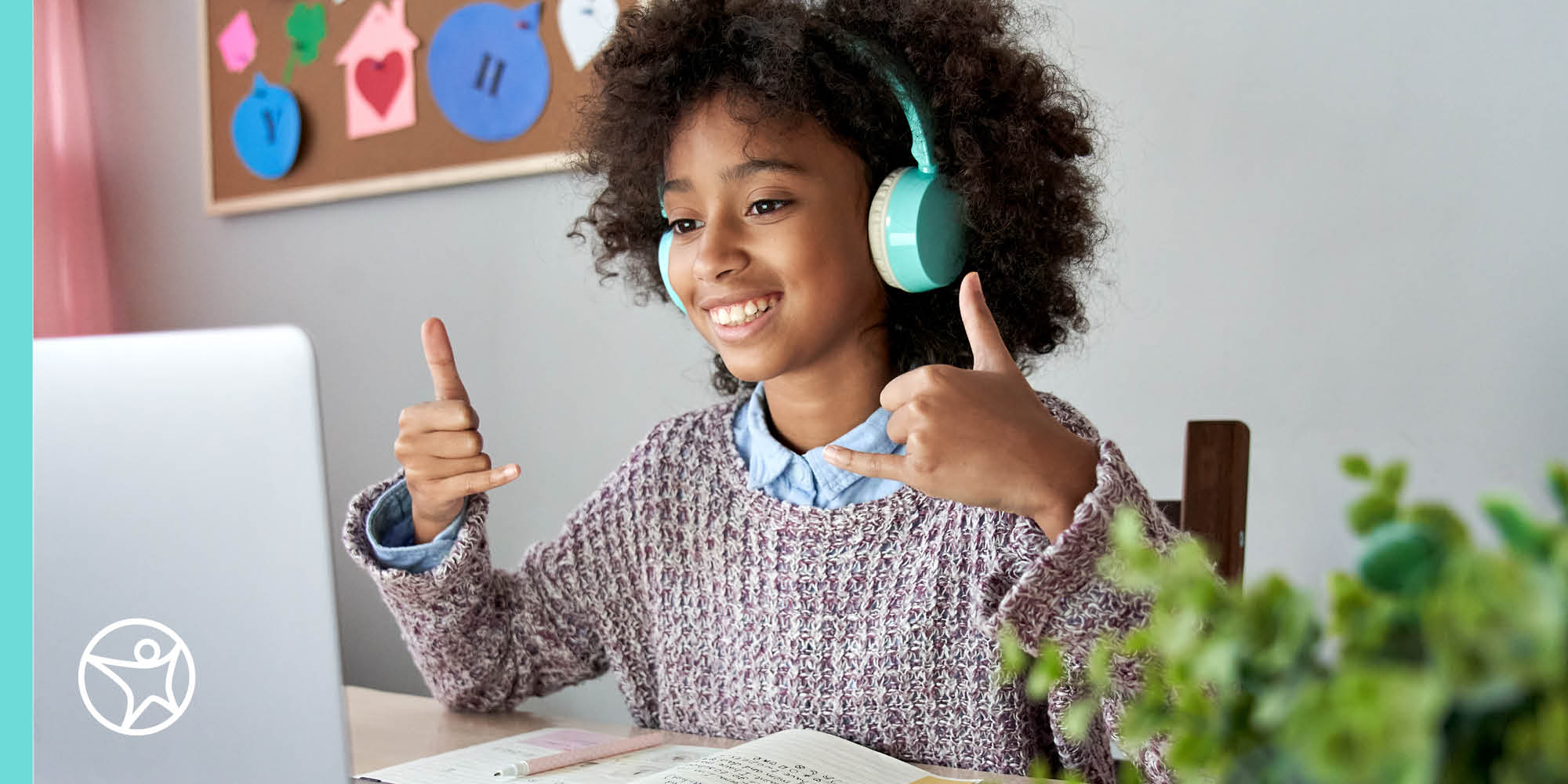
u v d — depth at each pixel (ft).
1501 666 0.65
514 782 2.48
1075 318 3.51
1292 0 4.67
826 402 3.02
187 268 7.63
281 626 1.96
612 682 5.98
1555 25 4.22
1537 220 4.28
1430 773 0.62
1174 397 4.97
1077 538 2.05
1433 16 4.42
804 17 2.87
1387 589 0.76
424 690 6.55
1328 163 4.64
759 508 3.06
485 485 2.85
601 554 3.33
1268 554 4.79
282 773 1.99
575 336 6.22
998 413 2.11
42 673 2.15
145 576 2.05
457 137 6.39
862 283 2.91
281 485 1.93
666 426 3.38
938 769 2.58
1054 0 5.15
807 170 2.81
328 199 6.91
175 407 1.99
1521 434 4.33
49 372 2.10
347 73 6.78
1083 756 2.63
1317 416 4.69
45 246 7.55
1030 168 3.06
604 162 3.49
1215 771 0.80
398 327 6.82
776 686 2.99
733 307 2.84
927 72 2.95
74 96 7.79
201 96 7.35
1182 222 4.93
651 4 3.17
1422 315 4.49
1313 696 0.68
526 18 6.10
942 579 2.83
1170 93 4.93
